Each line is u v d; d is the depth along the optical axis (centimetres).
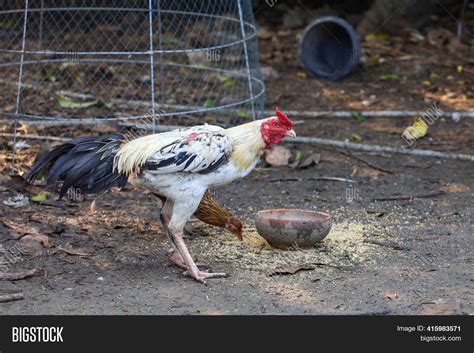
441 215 604
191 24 1110
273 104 913
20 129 759
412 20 1236
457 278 475
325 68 1036
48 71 941
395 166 735
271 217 538
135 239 541
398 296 446
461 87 990
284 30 1238
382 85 1002
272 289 455
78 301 433
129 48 1026
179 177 463
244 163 475
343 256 510
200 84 957
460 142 802
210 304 433
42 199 603
